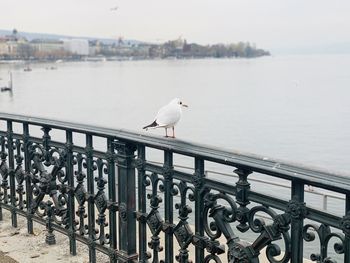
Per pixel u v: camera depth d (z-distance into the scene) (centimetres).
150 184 399
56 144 497
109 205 436
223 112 9131
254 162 303
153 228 397
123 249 427
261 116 8544
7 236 564
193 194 355
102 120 7575
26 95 11644
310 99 12312
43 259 498
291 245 288
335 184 259
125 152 410
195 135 6341
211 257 351
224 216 334
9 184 598
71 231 498
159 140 376
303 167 279
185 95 13388
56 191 517
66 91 13875
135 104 10225
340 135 6266
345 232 259
